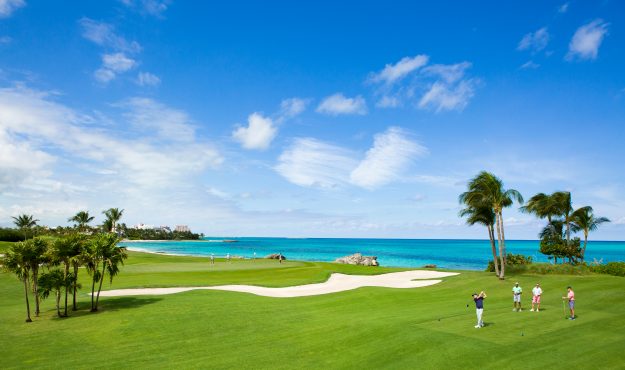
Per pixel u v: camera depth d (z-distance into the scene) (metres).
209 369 18.97
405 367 17.92
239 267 69.19
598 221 59.59
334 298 37.53
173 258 95.94
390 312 29.81
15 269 32.22
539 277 44.00
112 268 35.62
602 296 32.06
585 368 16.98
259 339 23.92
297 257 148.75
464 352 19.11
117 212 107.81
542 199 60.66
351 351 20.73
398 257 147.50
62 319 31.28
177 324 27.81
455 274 55.72
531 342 20.28
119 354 21.83
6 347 23.77
